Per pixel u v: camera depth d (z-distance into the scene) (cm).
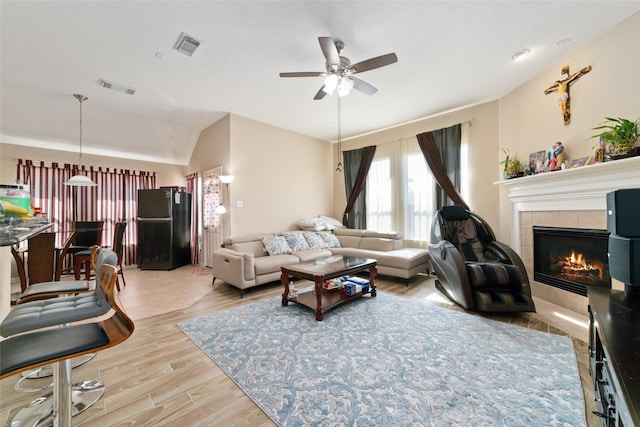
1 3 200
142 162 570
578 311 271
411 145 484
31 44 254
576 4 210
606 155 233
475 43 258
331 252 459
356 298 306
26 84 336
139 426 135
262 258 384
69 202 482
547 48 268
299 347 209
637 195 138
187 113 441
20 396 159
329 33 241
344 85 258
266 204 491
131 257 545
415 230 478
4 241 117
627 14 223
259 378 172
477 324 248
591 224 257
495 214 386
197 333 236
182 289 376
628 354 89
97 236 452
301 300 291
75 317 130
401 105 407
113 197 529
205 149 521
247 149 462
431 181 457
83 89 350
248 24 229
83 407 147
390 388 160
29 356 94
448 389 158
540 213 312
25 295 165
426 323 251
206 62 287
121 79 323
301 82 334
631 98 228
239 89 353
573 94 276
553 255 303
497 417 136
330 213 616
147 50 265
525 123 335
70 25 227
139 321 265
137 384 168
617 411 86
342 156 602
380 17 221
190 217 580
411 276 392
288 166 529
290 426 134
